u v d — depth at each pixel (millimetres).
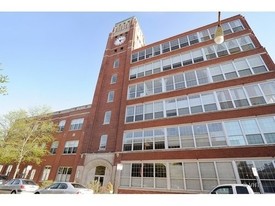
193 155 16375
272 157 13508
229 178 14289
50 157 27844
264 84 16688
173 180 16375
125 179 18719
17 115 27891
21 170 29297
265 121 15086
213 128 16828
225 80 18562
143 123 20891
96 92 27422
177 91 20797
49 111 29781
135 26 32906
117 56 30328
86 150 23094
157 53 26406
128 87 25172
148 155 18672
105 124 24156
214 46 21781
